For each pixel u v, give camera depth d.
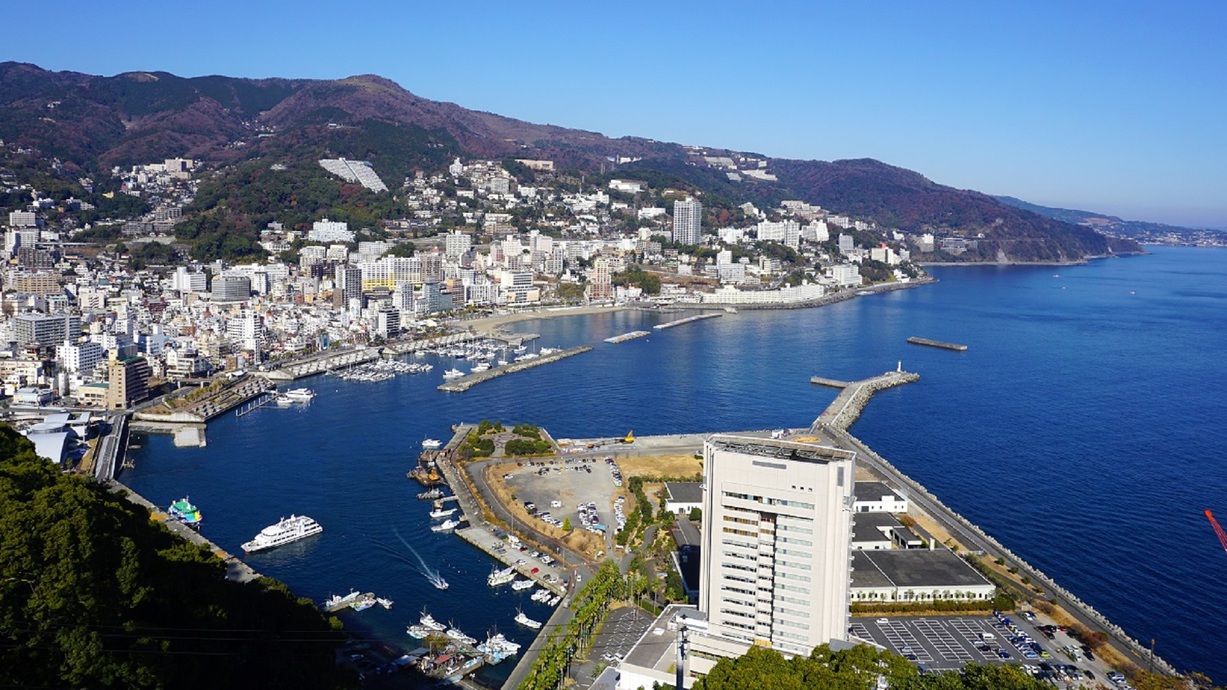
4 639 191.88
